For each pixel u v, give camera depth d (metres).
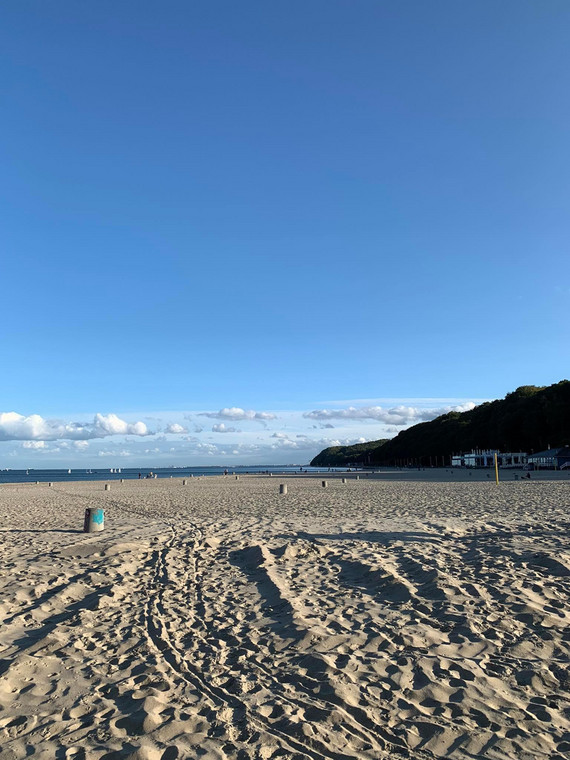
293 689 4.55
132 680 4.81
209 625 6.31
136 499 27.75
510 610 6.35
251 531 13.52
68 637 5.96
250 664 5.11
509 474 55.06
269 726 3.92
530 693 4.36
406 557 9.52
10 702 4.45
